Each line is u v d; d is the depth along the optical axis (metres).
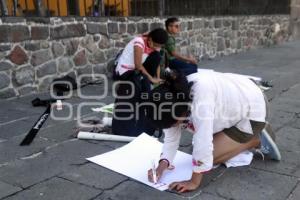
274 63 9.62
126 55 4.32
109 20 7.36
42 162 3.64
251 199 2.99
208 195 3.05
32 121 4.86
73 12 7.41
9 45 5.85
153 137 4.11
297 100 5.87
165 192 3.10
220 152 3.37
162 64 4.64
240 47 11.99
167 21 6.34
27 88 6.16
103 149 3.94
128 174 3.38
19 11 6.88
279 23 14.38
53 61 6.48
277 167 3.52
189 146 4.00
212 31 10.53
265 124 3.37
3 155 3.80
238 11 12.14
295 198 3.01
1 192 3.10
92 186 3.19
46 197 3.03
